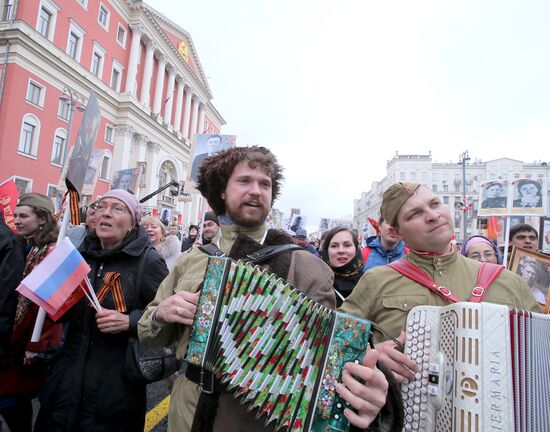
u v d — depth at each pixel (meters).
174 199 40.34
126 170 9.54
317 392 1.13
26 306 2.35
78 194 2.41
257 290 1.26
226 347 1.22
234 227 1.74
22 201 2.94
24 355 2.35
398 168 60.12
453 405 1.26
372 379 1.10
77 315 2.16
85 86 26.12
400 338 1.52
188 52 43.81
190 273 1.69
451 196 57.62
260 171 1.68
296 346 1.20
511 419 1.18
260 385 1.18
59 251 2.05
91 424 1.99
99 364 2.06
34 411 3.11
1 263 2.10
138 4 32.09
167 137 38.34
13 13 20.70
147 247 2.38
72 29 24.98
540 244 4.43
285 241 1.64
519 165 56.12
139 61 34.56
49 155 22.86
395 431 1.19
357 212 97.06
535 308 1.71
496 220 5.21
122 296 2.16
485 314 1.26
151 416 3.21
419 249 1.85
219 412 1.29
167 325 1.66
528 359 1.26
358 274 3.58
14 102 20.53
